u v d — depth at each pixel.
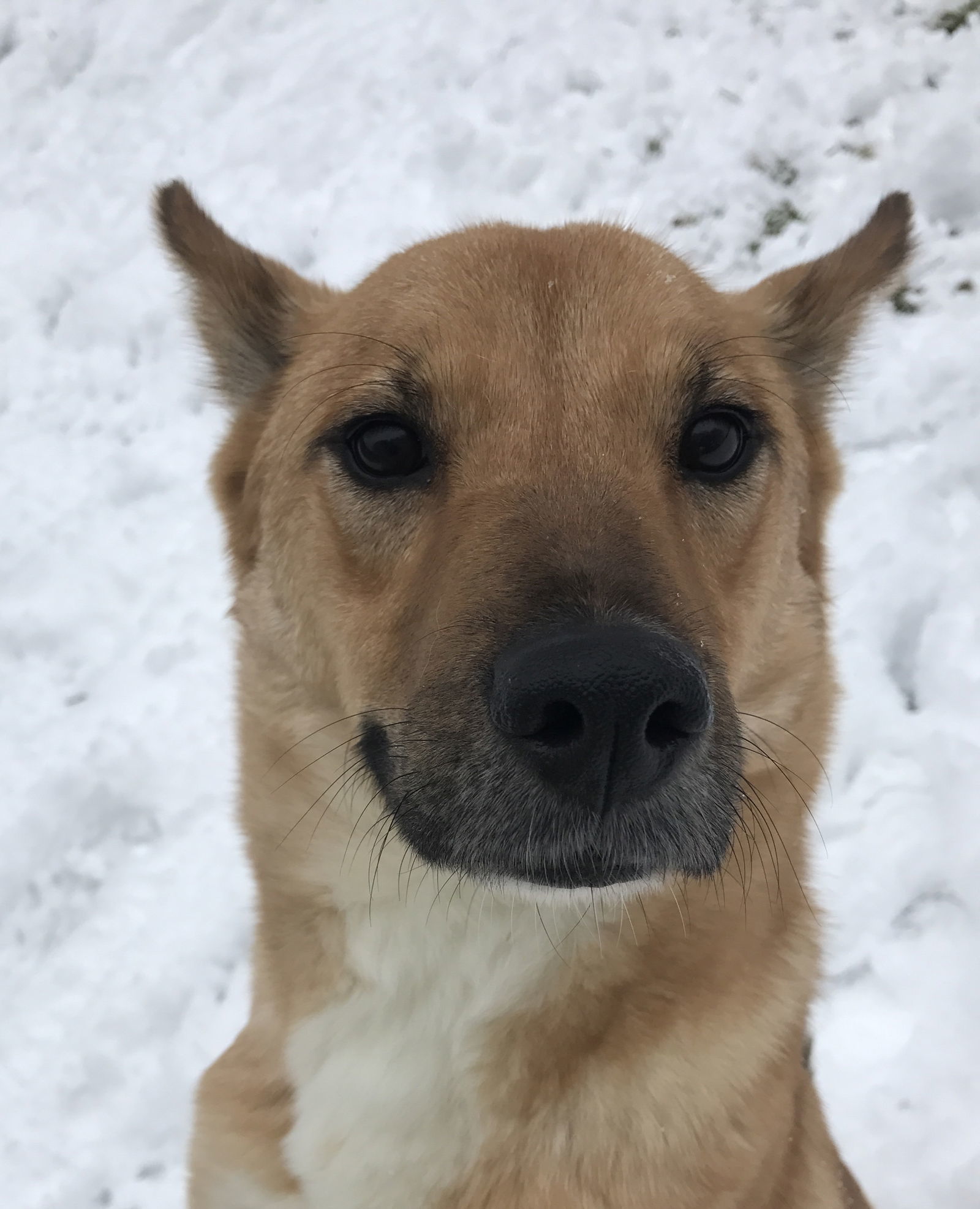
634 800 0.20
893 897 0.42
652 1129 0.24
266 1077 0.28
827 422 0.31
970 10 0.76
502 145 0.75
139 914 0.46
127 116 0.85
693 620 0.21
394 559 0.24
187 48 0.88
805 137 0.71
